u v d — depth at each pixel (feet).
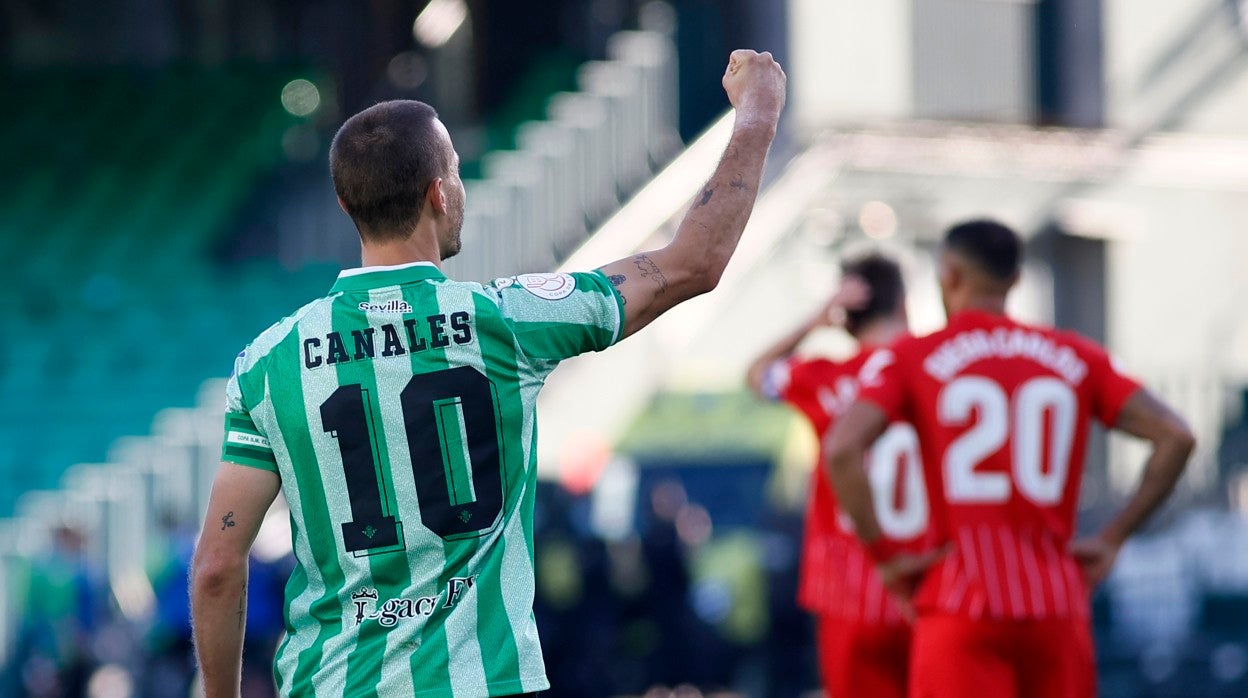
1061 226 169.17
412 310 33.27
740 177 35.50
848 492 56.85
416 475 32.63
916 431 57.47
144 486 125.18
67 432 146.61
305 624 33.27
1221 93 178.60
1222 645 135.23
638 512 140.87
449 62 202.90
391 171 33.63
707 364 149.48
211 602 33.32
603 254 147.54
